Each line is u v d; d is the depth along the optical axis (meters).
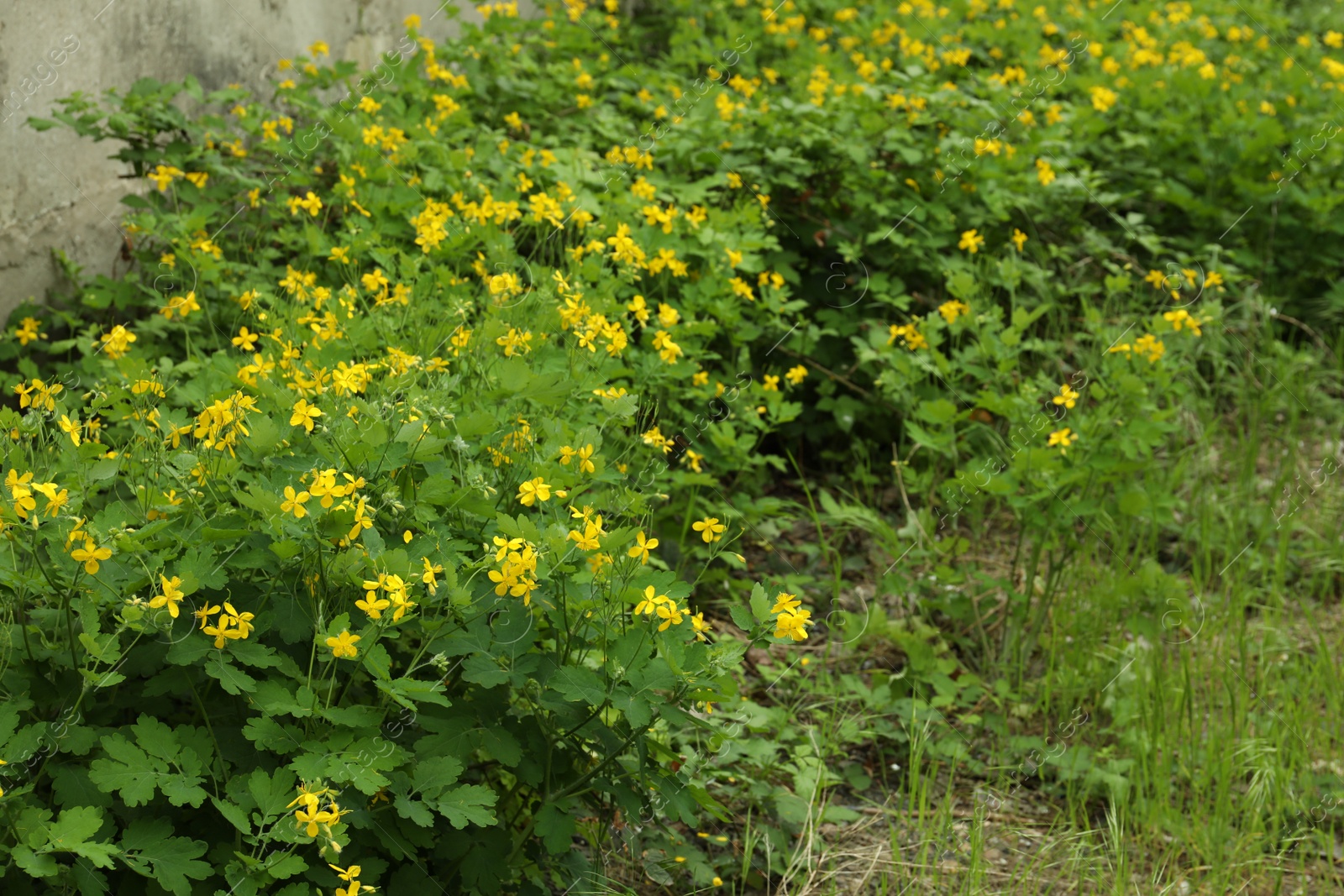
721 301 4.07
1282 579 4.29
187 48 4.53
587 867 2.59
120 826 2.19
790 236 4.90
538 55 6.19
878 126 5.02
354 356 3.04
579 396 3.11
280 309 3.43
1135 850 3.17
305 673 2.31
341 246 3.84
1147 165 6.26
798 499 4.66
